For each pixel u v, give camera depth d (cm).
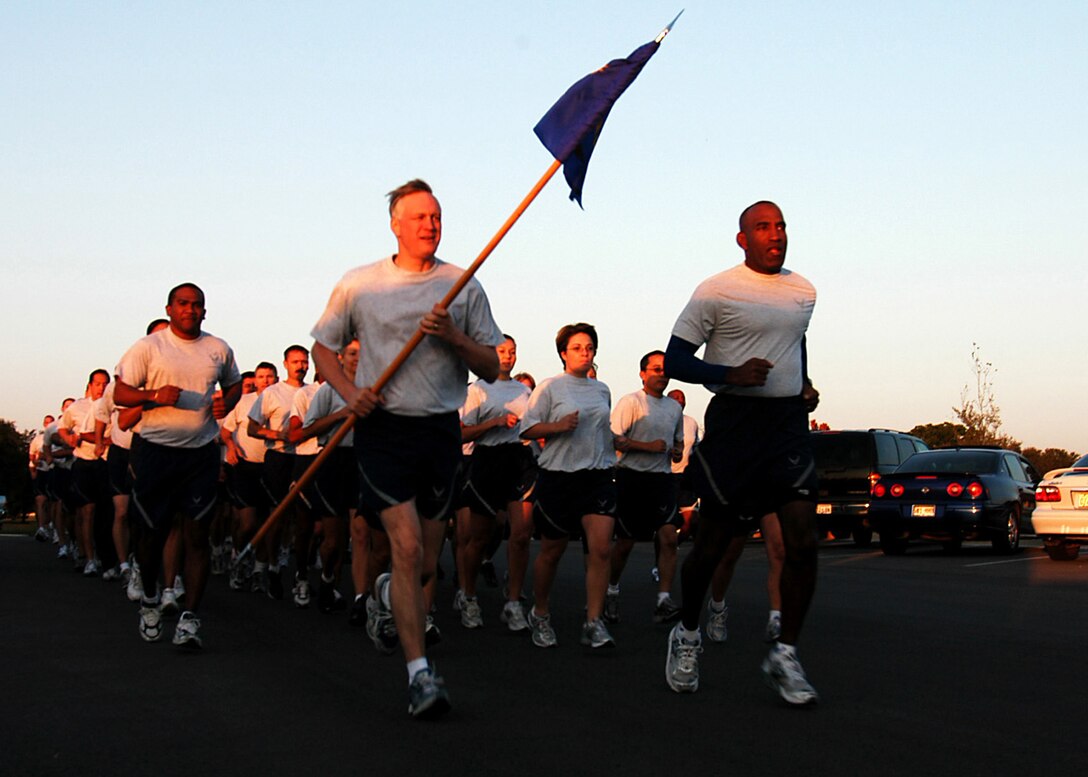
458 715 525
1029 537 2286
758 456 555
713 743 473
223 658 677
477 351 522
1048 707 546
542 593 754
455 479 543
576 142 538
